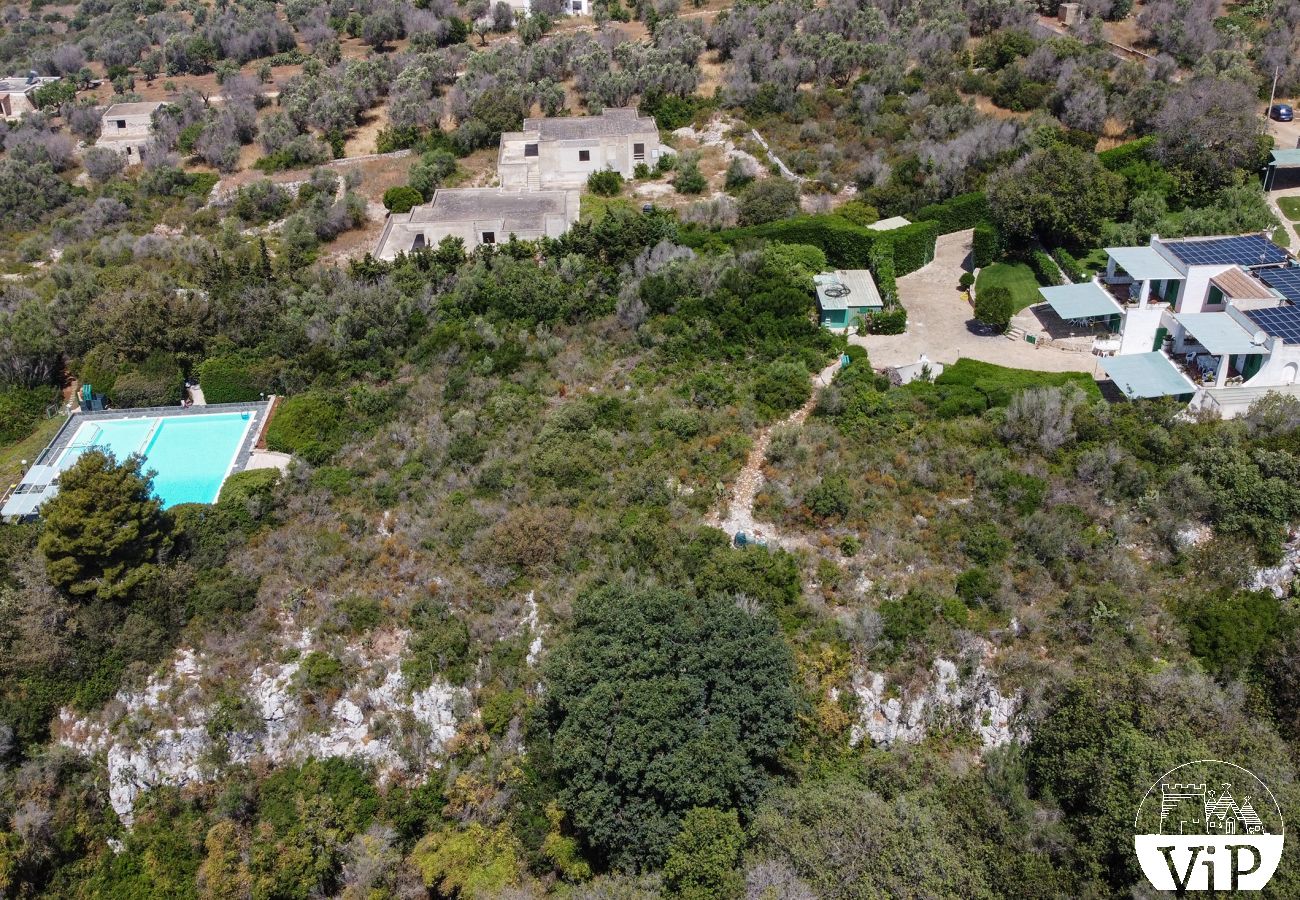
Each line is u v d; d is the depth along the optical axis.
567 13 120.31
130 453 53.22
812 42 92.94
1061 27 99.06
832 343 57.06
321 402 54.78
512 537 44.69
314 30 122.00
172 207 86.44
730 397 52.91
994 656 39.94
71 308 63.59
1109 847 33.31
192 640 42.81
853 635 40.22
